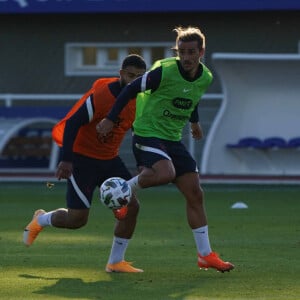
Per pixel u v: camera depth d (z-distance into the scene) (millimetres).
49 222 30844
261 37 87750
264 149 73625
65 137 29109
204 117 74688
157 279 28828
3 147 74875
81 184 30062
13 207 55625
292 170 74125
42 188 70312
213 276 29391
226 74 71875
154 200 60812
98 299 25359
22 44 91625
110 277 29234
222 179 71938
